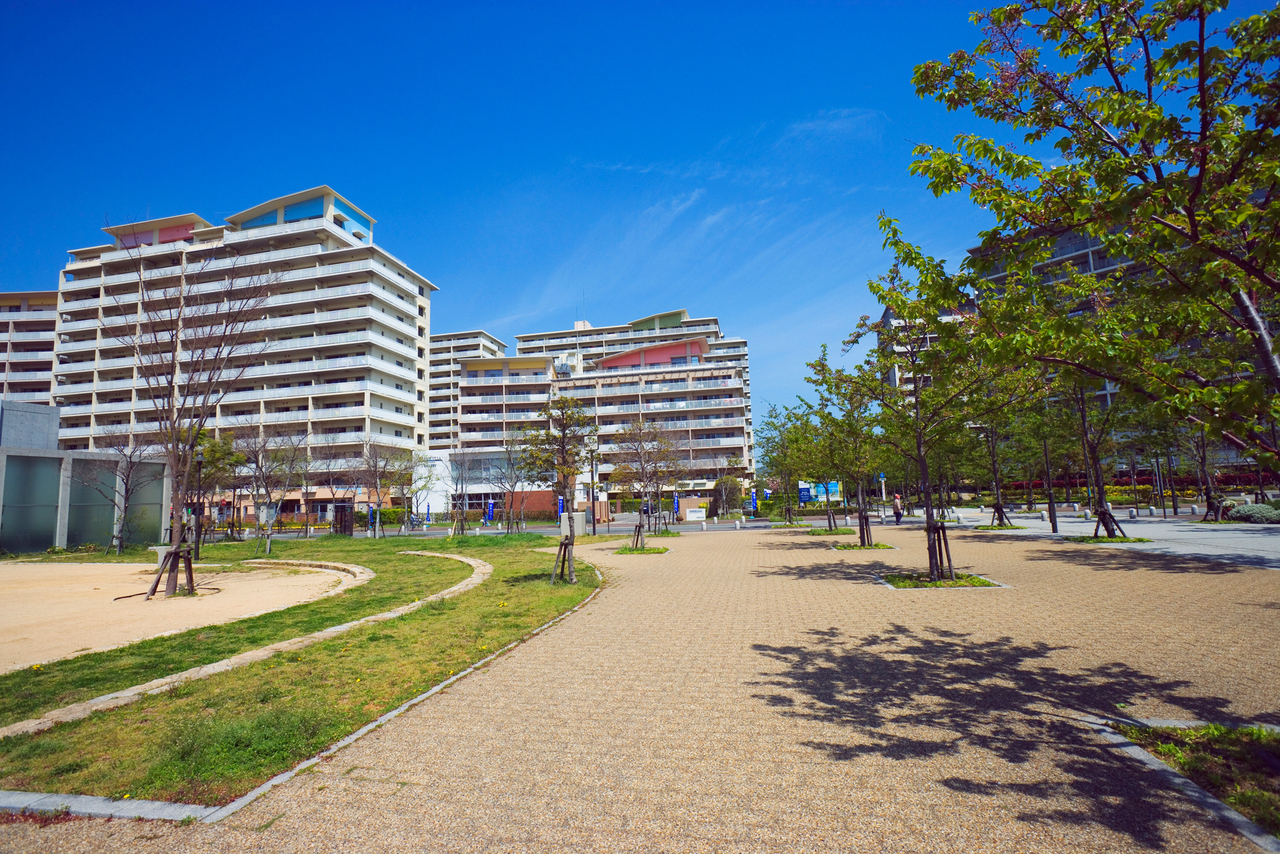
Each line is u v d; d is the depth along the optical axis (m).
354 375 59.91
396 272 66.06
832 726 4.66
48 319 75.31
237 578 15.84
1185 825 3.18
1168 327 4.40
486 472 50.97
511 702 5.38
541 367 81.38
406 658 6.87
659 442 36.53
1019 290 5.12
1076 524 27.59
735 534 29.95
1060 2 4.77
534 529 38.66
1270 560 12.91
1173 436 26.70
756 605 9.89
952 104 5.65
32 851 3.23
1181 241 4.30
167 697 5.63
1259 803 3.33
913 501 59.25
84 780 4.01
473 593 11.46
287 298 61.06
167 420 14.11
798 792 3.63
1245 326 4.11
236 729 4.57
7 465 23.06
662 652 7.03
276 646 7.48
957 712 4.90
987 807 3.40
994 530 25.41
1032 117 5.21
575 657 6.88
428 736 4.64
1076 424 25.97
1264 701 4.92
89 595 12.89
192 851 3.18
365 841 3.22
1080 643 6.89
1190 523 25.00
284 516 53.19
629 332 109.62
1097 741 4.27
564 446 13.91
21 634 8.84
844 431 14.55
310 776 4.01
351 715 5.10
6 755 4.42
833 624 8.29
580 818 3.39
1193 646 6.59
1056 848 2.99
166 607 11.20
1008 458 36.53
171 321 14.03
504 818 3.41
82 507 25.38
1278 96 3.63
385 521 49.28
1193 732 4.35
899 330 12.38
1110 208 3.88
